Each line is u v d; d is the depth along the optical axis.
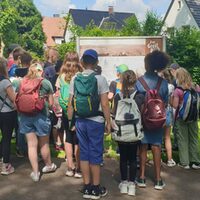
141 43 5.01
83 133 2.84
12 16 18.30
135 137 2.85
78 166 3.28
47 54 3.96
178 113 3.57
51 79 3.80
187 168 3.62
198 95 3.61
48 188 3.07
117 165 3.67
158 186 3.10
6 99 3.23
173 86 3.63
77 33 12.84
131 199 2.91
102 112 2.84
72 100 2.90
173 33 11.13
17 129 3.77
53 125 3.82
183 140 3.63
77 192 3.01
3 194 2.95
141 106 2.91
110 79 5.04
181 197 2.99
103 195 2.94
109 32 12.22
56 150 3.97
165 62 2.98
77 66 3.28
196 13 19.23
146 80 2.97
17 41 19.92
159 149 3.07
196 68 10.53
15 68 3.66
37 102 3.05
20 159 3.74
